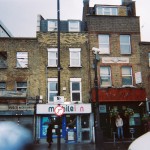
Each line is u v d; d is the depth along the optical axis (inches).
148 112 967.6
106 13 1075.9
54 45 988.6
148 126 925.2
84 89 971.9
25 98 938.1
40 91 952.9
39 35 990.4
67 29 1055.6
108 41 1019.9
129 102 976.9
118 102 970.1
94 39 1007.0
